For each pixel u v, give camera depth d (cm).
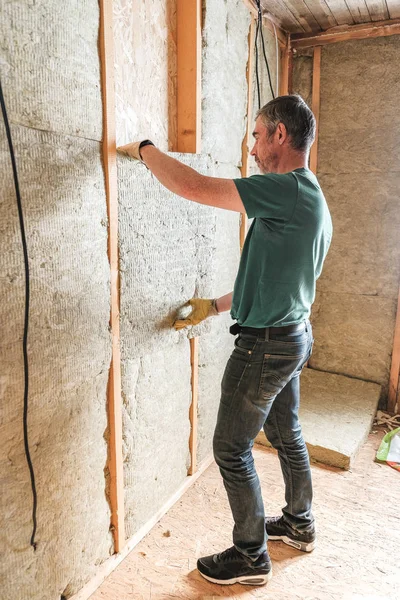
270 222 129
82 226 127
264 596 150
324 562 165
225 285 226
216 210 204
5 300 107
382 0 228
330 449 224
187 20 170
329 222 147
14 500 116
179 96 177
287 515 170
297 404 163
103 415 146
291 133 136
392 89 261
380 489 208
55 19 112
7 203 105
